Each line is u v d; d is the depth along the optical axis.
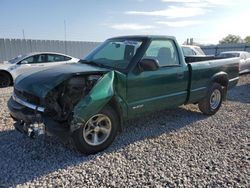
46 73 4.11
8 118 5.75
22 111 3.87
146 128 5.29
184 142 4.58
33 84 3.86
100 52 5.14
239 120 6.03
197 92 5.71
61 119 3.67
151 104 4.72
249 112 6.79
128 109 4.38
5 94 9.04
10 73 10.98
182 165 3.69
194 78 5.54
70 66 4.48
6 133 4.81
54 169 3.53
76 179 3.28
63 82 3.80
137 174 3.42
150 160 3.84
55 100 3.73
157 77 4.73
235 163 3.78
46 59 11.83
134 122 5.66
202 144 4.50
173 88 5.11
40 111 3.70
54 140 4.48
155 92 4.76
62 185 3.14
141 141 4.57
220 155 4.05
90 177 3.33
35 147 4.21
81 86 3.96
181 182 3.24
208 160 3.87
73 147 4.05
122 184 3.18
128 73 4.30
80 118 3.62
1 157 3.84
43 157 3.87
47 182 3.21
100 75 4.09
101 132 4.09
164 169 3.57
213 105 6.41
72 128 3.59
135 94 4.43
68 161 3.76
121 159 3.86
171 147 4.34
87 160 3.81
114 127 4.20
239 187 3.15
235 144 4.52
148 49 4.69
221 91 6.50
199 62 5.74
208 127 5.46
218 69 6.25
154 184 3.19
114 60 4.73
